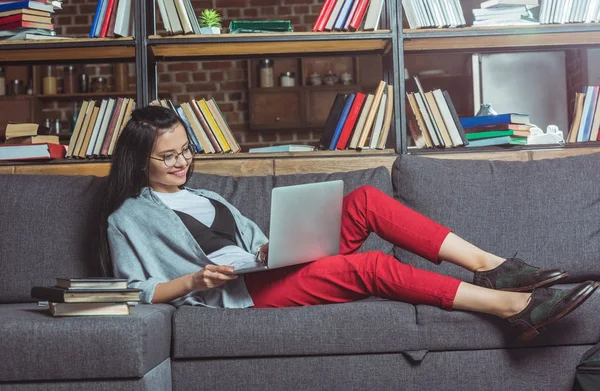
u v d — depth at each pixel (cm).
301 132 629
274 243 189
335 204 201
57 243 237
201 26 304
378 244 246
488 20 288
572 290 183
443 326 191
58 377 169
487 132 282
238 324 188
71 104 618
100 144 276
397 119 281
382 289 199
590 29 282
